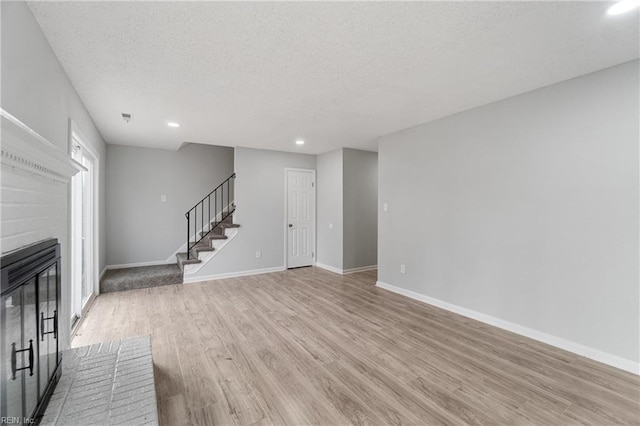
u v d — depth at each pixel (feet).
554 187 8.73
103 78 8.22
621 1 5.18
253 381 6.97
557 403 6.16
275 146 17.47
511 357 8.07
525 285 9.38
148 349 6.86
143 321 10.66
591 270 8.01
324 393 6.53
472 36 6.33
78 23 5.82
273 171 18.75
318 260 20.30
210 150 19.84
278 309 11.92
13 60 4.80
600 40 6.46
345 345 8.80
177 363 7.78
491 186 10.30
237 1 5.22
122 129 13.46
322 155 19.86
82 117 9.98
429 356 8.14
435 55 7.13
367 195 19.12
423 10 5.47
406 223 13.61
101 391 5.27
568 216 8.44
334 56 7.17
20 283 3.93
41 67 6.04
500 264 10.04
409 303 12.64
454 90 9.21
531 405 6.10
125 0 5.17
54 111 6.92
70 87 8.35
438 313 11.44
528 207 9.30
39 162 4.65
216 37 6.35
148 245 17.95
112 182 16.88
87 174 12.82
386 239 14.71
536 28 6.03
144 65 7.54
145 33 6.18
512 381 6.96
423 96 9.70
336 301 12.94
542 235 8.98
